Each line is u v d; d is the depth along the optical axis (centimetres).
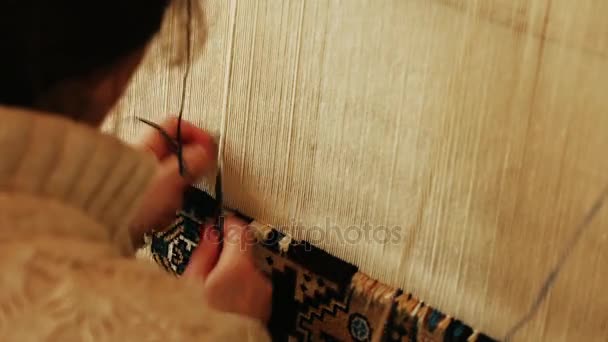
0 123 41
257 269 102
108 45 42
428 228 87
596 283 76
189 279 49
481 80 75
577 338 80
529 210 78
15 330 41
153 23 44
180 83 103
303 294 99
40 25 40
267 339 51
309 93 90
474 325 88
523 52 72
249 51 93
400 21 79
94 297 43
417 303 91
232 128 100
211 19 94
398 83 82
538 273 80
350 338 97
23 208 43
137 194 47
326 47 86
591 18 67
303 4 85
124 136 113
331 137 90
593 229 75
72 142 43
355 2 81
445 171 82
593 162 72
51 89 43
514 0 70
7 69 42
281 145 96
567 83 70
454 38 75
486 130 77
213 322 47
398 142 85
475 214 82
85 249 44
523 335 84
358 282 94
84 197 45
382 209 90
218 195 104
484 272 84
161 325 44
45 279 42
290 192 98
